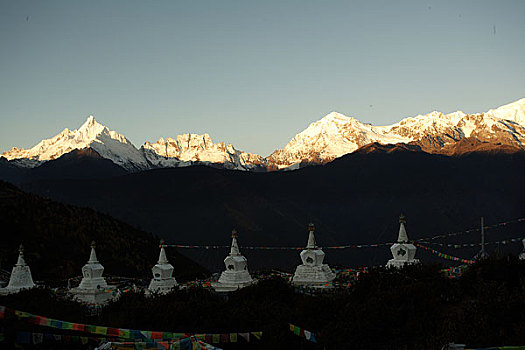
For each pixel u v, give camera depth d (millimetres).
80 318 39219
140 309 38188
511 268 39812
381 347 32594
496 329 28719
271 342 34938
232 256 53406
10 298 42406
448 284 40500
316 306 37781
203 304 38969
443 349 27391
